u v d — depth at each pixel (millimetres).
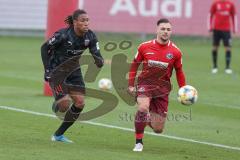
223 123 40625
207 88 56125
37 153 29094
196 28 97500
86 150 30344
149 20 97250
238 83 60000
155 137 35188
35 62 72250
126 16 97562
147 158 29156
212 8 68438
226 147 33344
